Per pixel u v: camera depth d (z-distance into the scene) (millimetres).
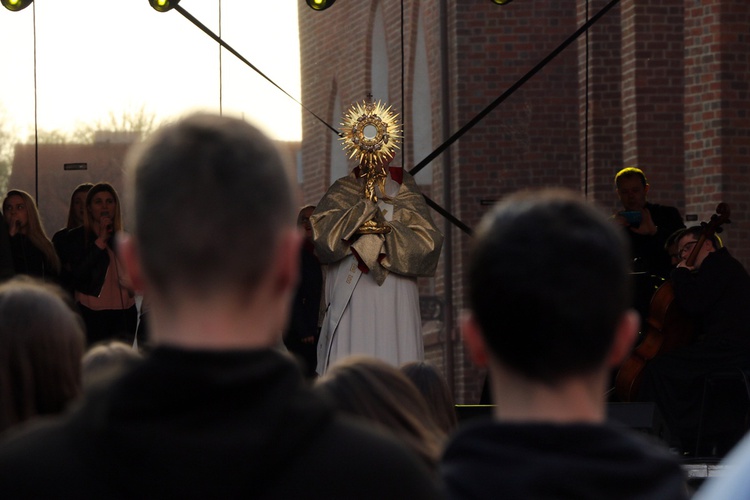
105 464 2561
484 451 3037
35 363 4789
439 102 29531
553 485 2930
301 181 31609
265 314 2871
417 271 15625
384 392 4902
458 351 28703
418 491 2648
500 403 3240
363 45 31359
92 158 27484
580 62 28562
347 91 31266
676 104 26719
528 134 29031
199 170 2760
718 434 16562
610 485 2945
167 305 2809
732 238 26062
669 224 19625
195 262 2758
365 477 2613
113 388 2648
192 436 2580
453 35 29188
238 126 2854
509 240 3174
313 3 20578
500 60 29109
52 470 2566
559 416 3162
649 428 13680
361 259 15516
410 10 30406
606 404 14047
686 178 26656
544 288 3102
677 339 17531
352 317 15648
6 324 4785
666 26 26641
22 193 19547
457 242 29031
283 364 2719
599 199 27656
